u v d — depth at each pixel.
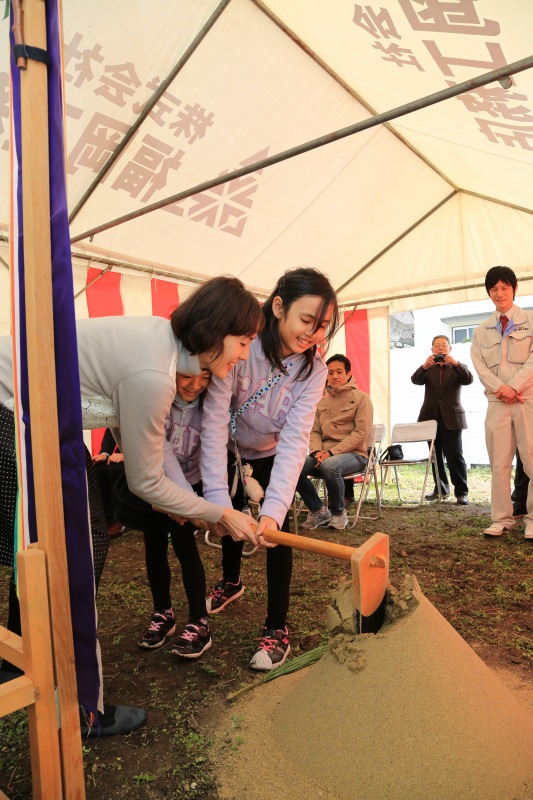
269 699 1.77
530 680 1.91
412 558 3.68
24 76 1.16
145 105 3.73
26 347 1.21
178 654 2.11
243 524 1.80
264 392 2.06
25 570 1.14
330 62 3.87
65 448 1.22
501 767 1.29
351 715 1.40
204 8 3.24
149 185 4.41
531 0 2.42
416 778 1.27
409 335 12.52
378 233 6.17
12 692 1.11
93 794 1.40
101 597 2.95
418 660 1.41
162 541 2.26
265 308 2.02
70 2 2.96
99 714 1.66
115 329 1.53
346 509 5.79
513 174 4.68
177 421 1.99
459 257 6.30
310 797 1.32
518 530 4.48
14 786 1.44
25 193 1.16
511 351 4.21
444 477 6.51
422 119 4.27
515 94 3.20
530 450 4.11
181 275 5.75
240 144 4.31
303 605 2.72
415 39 3.15
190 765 1.50
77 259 4.97
